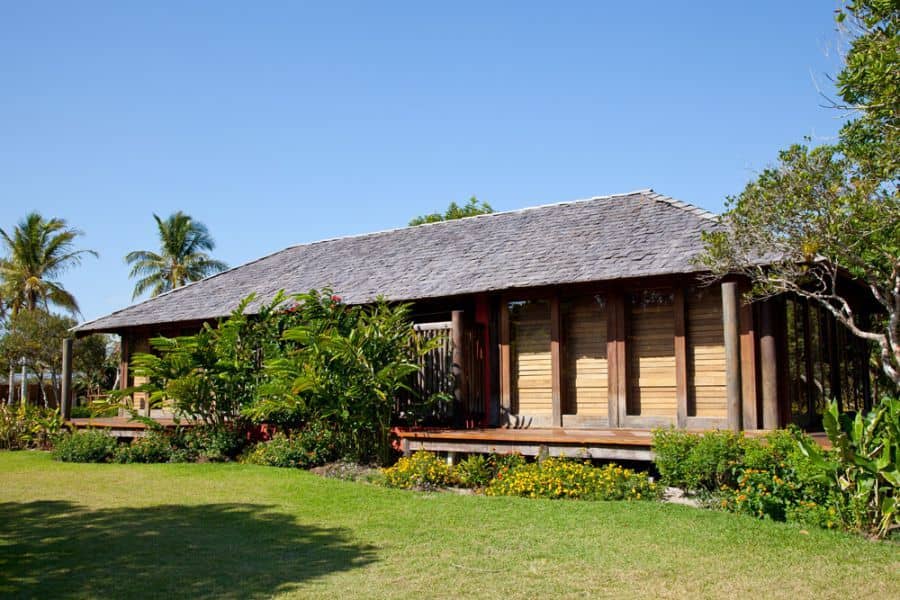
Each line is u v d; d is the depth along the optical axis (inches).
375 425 534.0
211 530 357.1
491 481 455.8
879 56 363.6
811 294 410.0
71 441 650.8
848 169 380.8
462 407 557.9
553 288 556.1
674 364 522.3
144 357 606.5
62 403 782.5
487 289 561.6
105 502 432.8
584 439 458.0
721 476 389.4
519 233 678.5
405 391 584.4
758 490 360.2
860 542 314.7
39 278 1795.0
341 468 514.0
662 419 522.3
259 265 883.4
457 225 776.3
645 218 609.6
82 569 292.7
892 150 369.1
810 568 280.5
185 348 593.3
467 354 576.7
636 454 440.1
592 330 558.3
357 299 629.6
